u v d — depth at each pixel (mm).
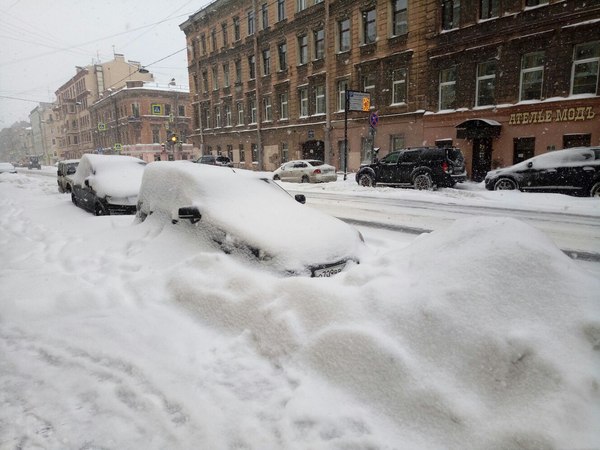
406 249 3664
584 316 2268
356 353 2562
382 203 12516
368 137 24891
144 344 3199
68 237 6859
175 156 61281
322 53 27812
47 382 2717
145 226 5879
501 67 17797
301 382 2600
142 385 2672
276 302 3229
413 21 21297
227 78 39562
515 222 3184
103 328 3461
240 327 3307
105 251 5430
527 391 2062
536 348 2166
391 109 23109
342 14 25438
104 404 2488
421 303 2662
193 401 2494
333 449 2066
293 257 4141
